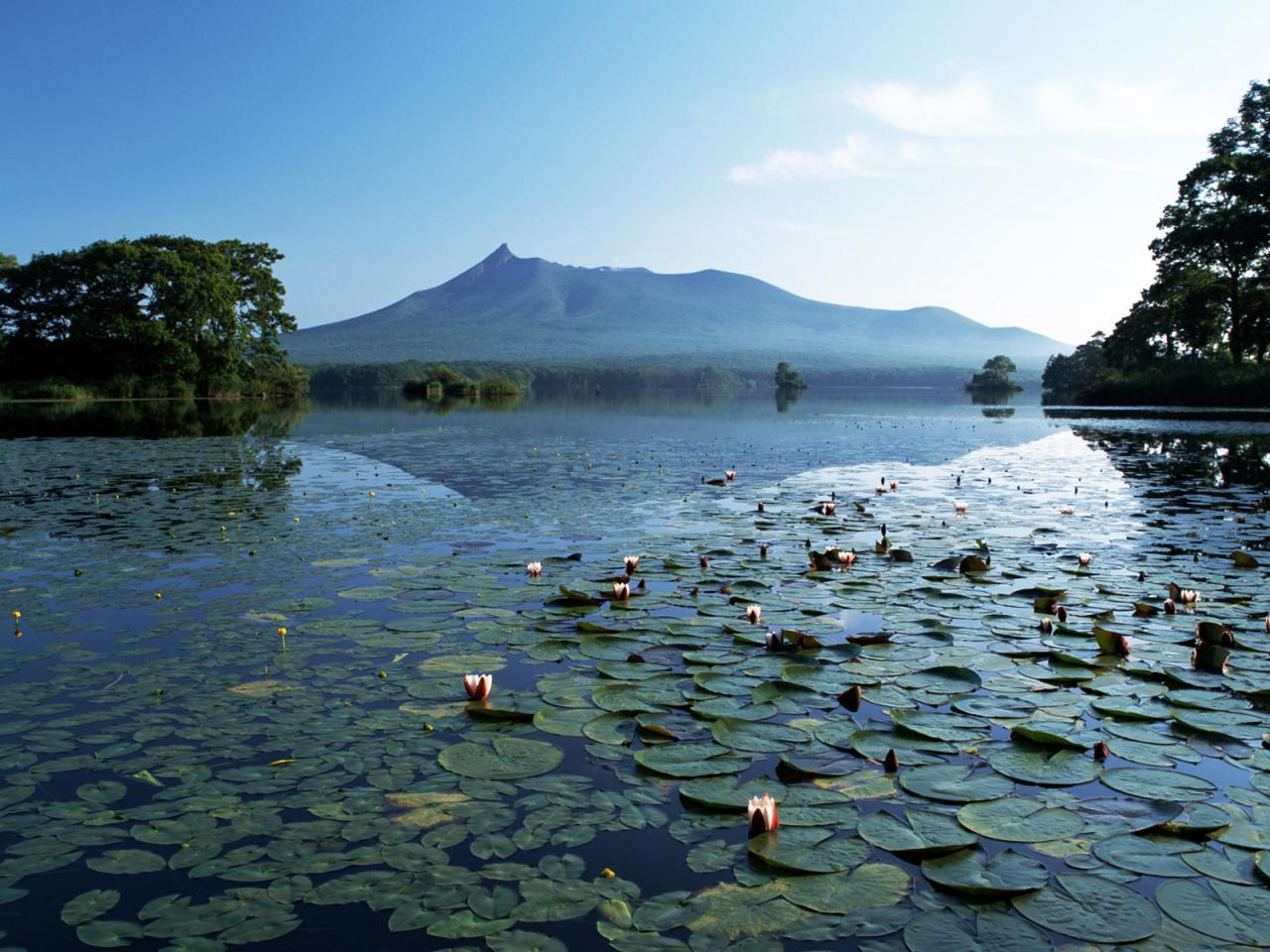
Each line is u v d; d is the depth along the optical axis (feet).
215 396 187.73
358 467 50.29
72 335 164.25
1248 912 8.50
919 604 19.90
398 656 16.30
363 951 7.94
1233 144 142.82
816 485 41.93
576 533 29.09
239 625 18.30
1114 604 19.79
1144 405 155.63
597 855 9.62
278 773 11.54
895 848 9.66
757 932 8.26
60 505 35.14
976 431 86.22
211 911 8.55
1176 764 11.82
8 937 8.09
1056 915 8.50
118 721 13.20
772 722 13.32
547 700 14.11
